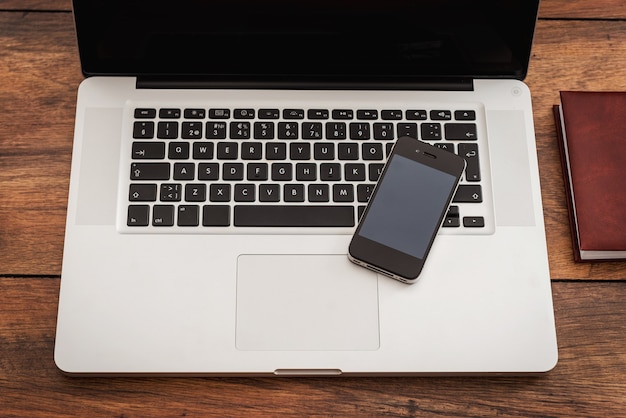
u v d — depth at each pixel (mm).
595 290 770
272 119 792
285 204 763
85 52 791
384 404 728
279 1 790
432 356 716
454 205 770
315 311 729
